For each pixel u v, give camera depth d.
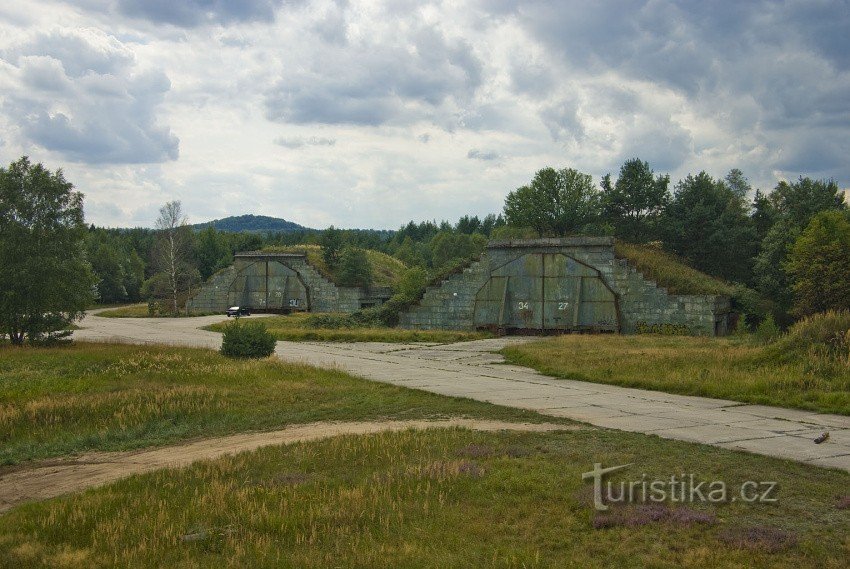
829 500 10.45
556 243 49.38
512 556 8.73
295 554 9.20
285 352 35.41
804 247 48.97
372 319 53.88
